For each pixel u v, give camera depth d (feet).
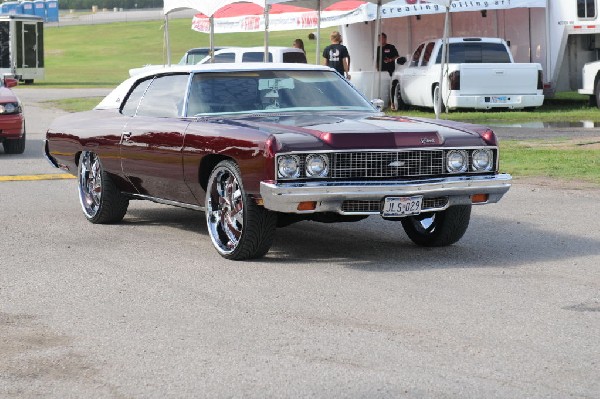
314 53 205.98
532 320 21.52
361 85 91.45
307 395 16.94
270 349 19.63
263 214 27.43
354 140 26.73
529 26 91.35
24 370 18.56
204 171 29.19
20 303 23.67
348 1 84.33
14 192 43.27
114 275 26.61
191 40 277.03
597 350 19.29
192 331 21.02
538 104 82.99
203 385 17.56
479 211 36.81
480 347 19.54
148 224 34.99
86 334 20.92
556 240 31.04
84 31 329.11
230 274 26.50
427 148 27.32
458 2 85.56
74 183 46.26
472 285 24.88
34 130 75.72
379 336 20.40
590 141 60.75
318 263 27.81
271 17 91.20
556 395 16.74
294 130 27.22
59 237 32.50
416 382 17.49
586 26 87.97
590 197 39.91
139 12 435.12
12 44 152.87
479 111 86.84
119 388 17.49
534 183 43.98
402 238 31.94
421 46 87.45
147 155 31.09
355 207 26.89
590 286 24.71
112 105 35.27
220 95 30.60
